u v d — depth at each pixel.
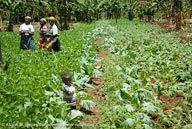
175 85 6.75
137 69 8.18
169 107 5.62
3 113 4.09
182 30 22.77
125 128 4.40
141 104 5.46
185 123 4.86
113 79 7.15
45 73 6.48
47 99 4.93
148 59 9.80
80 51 10.51
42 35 10.27
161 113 5.04
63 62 8.06
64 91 4.92
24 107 4.39
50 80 6.10
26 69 6.72
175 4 25.36
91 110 5.42
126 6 44.91
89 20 41.44
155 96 6.07
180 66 8.65
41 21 10.16
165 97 6.29
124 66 8.45
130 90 6.12
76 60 8.51
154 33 19.66
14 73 6.36
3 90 4.88
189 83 6.92
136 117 4.73
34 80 5.77
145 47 12.49
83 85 6.93
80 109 5.40
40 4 35.19
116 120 4.75
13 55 8.77
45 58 8.60
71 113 4.52
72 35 16.98
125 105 5.39
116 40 14.80
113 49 11.71
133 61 9.45
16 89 5.02
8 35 16.81
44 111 4.36
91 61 9.12
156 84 7.07
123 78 7.34
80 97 5.84
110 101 5.62
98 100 5.84
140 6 46.56
